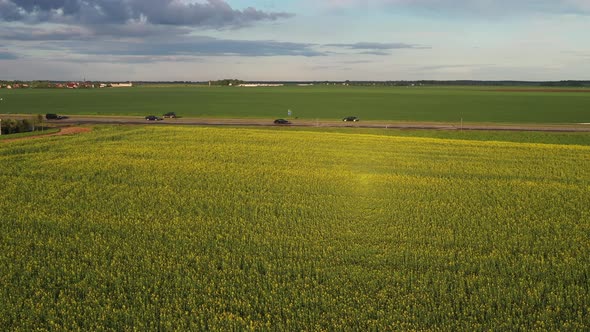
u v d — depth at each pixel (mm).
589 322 20047
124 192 39031
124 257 26625
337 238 29359
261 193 38938
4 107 154250
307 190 40281
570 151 58969
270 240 29016
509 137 81625
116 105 165125
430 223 32062
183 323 19891
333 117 122875
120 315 20625
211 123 100250
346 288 22812
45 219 32281
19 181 42000
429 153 57562
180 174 45156
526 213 34219
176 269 24906
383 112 139375
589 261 25766
